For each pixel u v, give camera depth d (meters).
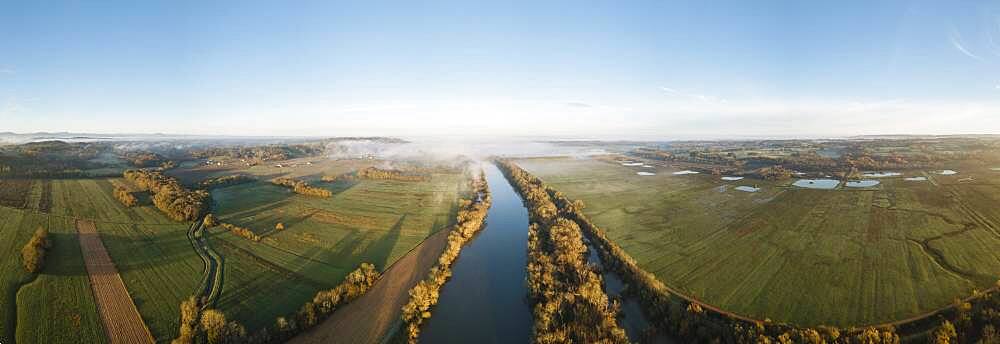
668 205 114.12
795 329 46.69
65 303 52.72
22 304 51.72
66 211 89.38
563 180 166.75
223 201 115.50
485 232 97.25
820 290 56.94
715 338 46.75
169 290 58.03
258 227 90.00
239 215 100.38
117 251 70.12
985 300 49.31
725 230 87.00
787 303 53.84
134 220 86.56
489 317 57.56
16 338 45.31
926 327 46.59
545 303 56.69
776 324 48.25
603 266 70.94
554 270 63.09
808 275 61.91
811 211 99.56
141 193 105.75
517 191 154.25
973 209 93.25
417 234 88.94
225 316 52.50
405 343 49.22
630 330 51.97
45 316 49.72
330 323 52.44
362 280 61.62
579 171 197.12
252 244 78.12
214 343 44.72
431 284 61.56
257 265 68.38
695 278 63.00
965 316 44.81
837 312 50.84
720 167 194.25
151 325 49.12
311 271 67.25
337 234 87.19
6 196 97.25
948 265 62.72
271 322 51.59
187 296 56.44
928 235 77.12
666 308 53.22
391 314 55.16
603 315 49.88
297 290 60.31
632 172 190.25
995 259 64.25
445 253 75.12
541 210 101.81
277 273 65.75
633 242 81.25
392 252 77.56
